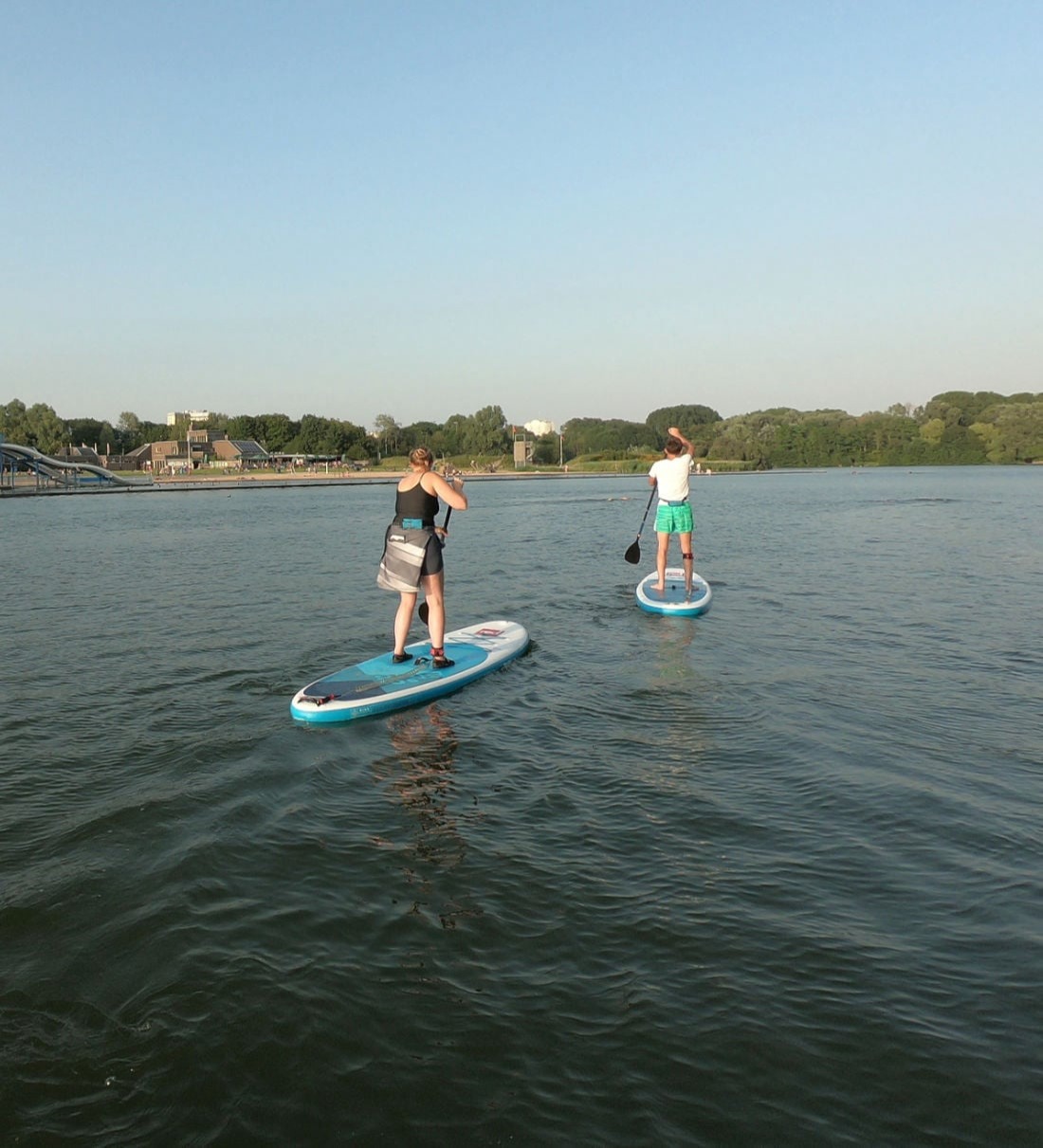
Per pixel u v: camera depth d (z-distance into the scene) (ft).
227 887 14.38
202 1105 9.64
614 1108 9.57
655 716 23.79
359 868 15.08
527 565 59.11
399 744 21.67
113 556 68.54
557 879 14.67
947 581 49.57
